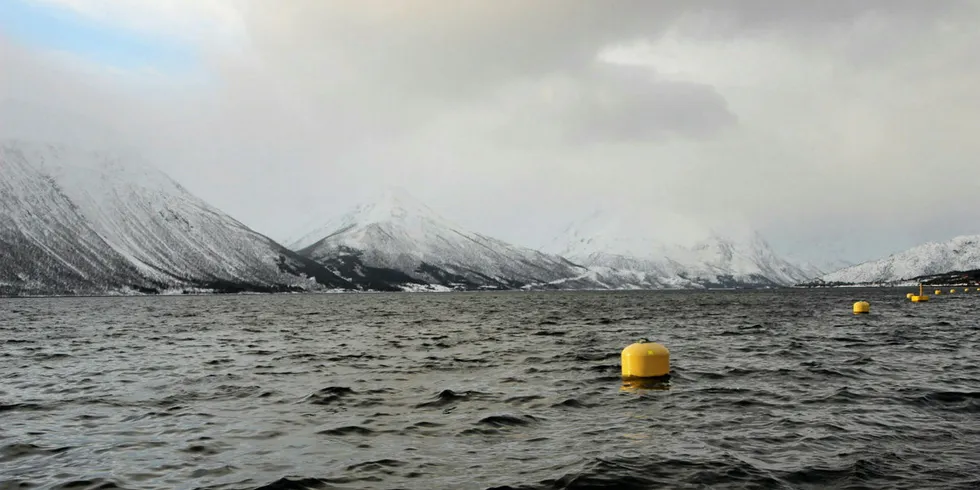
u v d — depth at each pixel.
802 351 32.03
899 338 39.00
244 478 12.18
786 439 14.45
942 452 13.19
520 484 11.58
